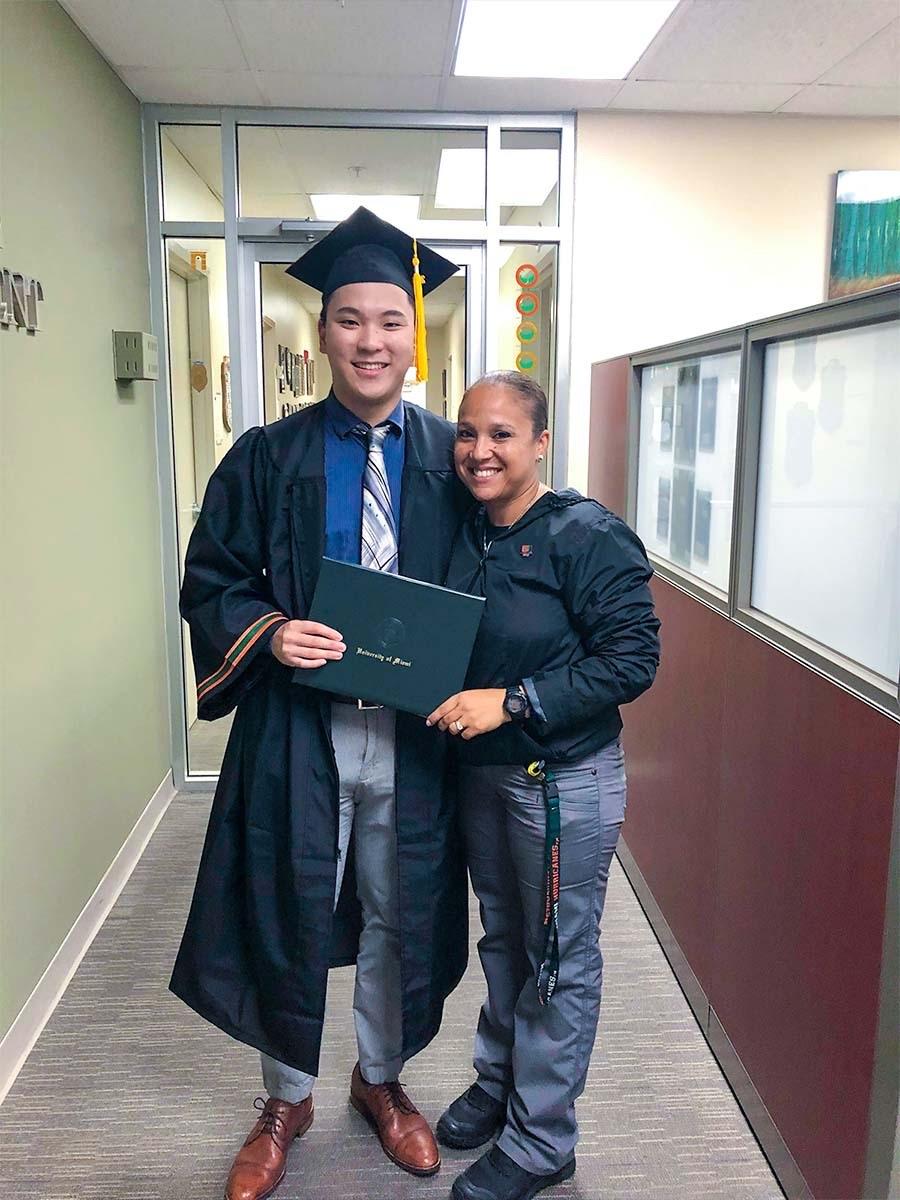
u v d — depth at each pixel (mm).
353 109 3264
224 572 1543
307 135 3344
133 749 3000
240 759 1571
